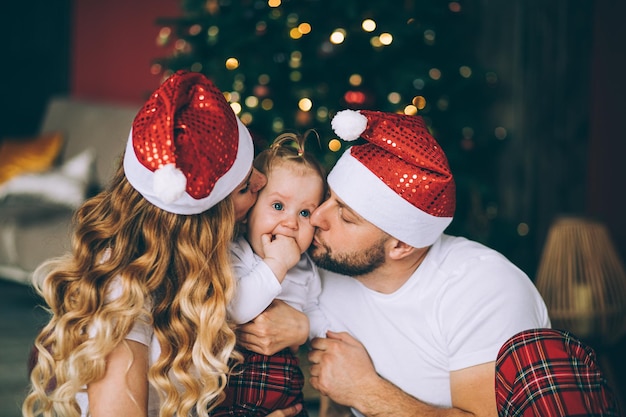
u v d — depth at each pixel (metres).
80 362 1.64
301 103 3.67
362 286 2.05
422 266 1.99
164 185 1.58
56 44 7.35
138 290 1.68
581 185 4.29
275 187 1.88
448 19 4.11
